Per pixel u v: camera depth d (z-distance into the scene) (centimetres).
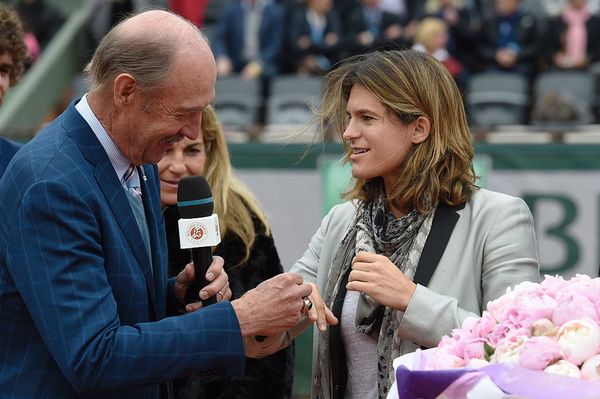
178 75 393
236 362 404
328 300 482
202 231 424
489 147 995
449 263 459
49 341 385
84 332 383
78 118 408
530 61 1508
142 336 391
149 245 433
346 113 485
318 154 989
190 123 403
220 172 539
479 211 466
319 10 1529
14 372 396
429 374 353
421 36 1477
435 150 461
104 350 383
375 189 485
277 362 521
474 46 1512
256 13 1512
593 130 1127
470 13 1525
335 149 988
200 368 400
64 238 387
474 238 462
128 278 404
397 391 370
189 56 395
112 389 387
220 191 533
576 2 1524
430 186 462
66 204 389
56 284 384
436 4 1533
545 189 989
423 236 464
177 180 533
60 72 1499
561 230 987
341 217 502
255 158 995
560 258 986
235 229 528
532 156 989
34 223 386
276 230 996
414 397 358
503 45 1516
